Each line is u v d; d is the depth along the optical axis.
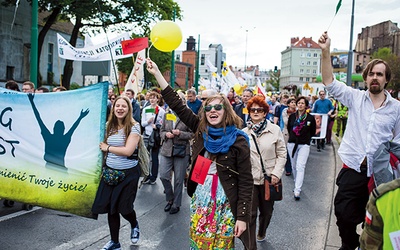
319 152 13.30
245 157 3.08
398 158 3.23
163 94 3.52
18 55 27.22
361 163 3.71
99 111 4.69
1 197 4.84
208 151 3.13
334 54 65.56
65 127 4.73
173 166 6.32
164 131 6.25
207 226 3.08
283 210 6.54
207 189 3.11
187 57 81.31
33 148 4.80
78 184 4.71
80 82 36.09
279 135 4.75
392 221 1.93
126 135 4.40
